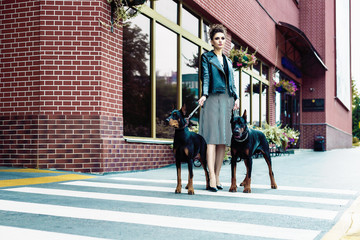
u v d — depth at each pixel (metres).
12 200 4.16
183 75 10.35
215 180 5.20
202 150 5.20
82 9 7.10
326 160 12.48
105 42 7.22
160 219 3.41
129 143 7.68
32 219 3.30
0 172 6.39
